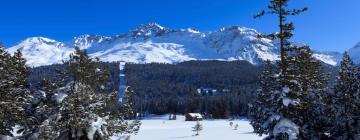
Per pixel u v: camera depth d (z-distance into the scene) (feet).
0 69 68.33
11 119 69.72
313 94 85.61
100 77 76.54
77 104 68.03
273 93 80.59
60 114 68.18
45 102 73.41
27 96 74.54
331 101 84.38
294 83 78.79
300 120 81.61
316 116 84.38
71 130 69.62
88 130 68.54
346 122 81.97
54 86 73.97
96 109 71.51
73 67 73.20
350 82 83.71
